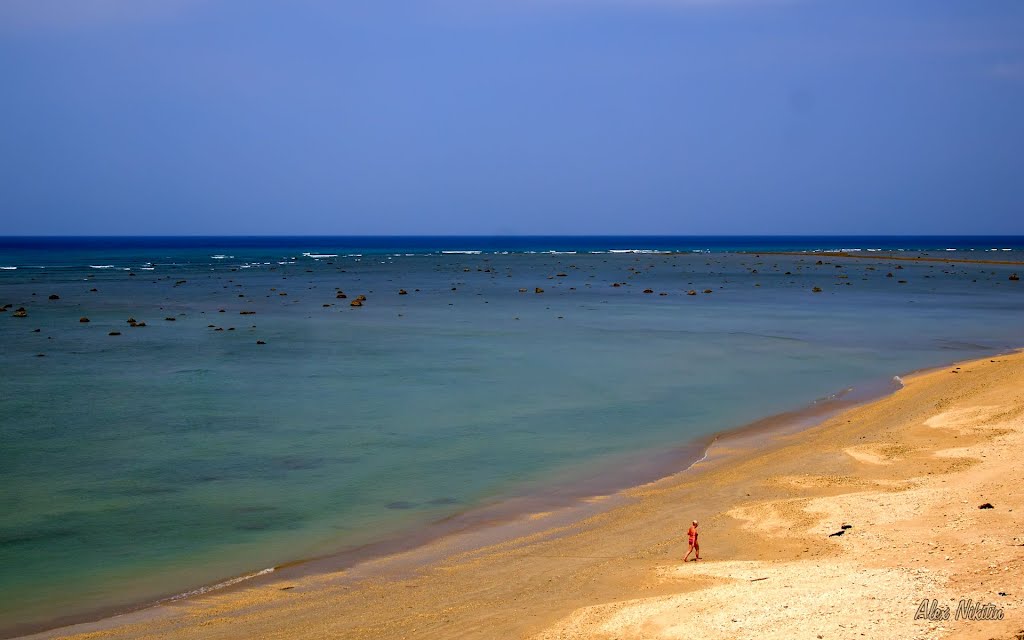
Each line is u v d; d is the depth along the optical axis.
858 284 114.94
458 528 21.84
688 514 22.12
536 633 14.99
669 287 110.38
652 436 31.64
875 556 17.53
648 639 14.25
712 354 51.94
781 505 21.98
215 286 108.88
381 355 51.34
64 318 70.12
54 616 16.64
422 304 85.31
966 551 17.00
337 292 94.00
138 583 18.36
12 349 52.88
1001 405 30.98
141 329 63.22
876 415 33.06
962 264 168.50
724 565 17.98
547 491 24.98
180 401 37.53
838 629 13.62
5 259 188.00
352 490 25.11
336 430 32.34
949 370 42.88
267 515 22.88
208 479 26.09
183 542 20.84
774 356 51.16
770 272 143.88
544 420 34.22
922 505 20.72
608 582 17.55
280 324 67.25
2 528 21.70
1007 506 19.80
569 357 50.66
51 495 24.41
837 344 56.16
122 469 27.08
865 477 24.25
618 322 69.44
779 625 14.11
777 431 32.12
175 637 15.48
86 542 20.83
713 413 35.50
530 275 136.75
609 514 22.64
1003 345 55.12
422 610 16.45
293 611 16.66
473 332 62.59
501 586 17.66
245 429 32.44
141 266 158.50
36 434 31.39
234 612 16.70
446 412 35.62
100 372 44.91
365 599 17.20
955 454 25.66
